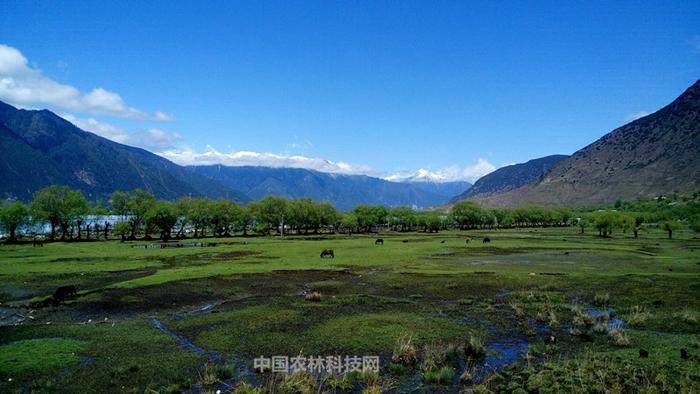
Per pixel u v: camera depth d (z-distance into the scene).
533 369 24.56
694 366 24.64
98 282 55.34
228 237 160.00
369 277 59.16
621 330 31.81
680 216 191.88
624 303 41.59
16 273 62.06
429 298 45.41
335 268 67.94
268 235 175.50
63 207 132.62
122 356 27.39
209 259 81.44
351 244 118.44
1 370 24.89
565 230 198.50
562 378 23.03
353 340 30.66
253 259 81.31
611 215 147.00
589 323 34.56
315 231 192.12
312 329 33.38
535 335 31.80
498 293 47.84
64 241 132.00
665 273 60.78
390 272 63.56
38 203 130.88
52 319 37.22
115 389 22.58
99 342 30.22
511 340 30.72
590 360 26.06
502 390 22.27
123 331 32.97
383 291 49.44
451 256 85.75
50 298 44.09
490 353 27.91
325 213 191.50
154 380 23.73
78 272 63.06
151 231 159.25
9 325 34.94
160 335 31.88
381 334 31.97
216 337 31.33
